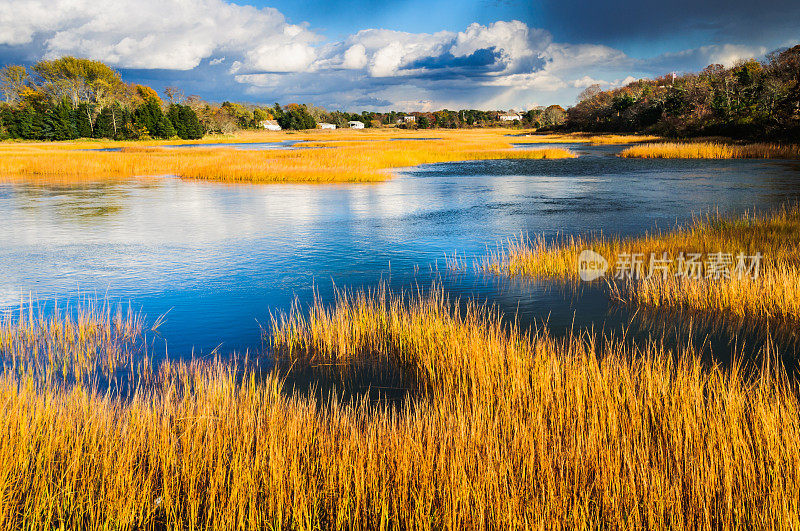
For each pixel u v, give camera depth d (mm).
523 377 5973
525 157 53656
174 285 11492
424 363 7012
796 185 26703
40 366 7328
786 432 4426
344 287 11219
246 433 4734
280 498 4020
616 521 3766
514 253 13438
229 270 12727
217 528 3828
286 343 8172
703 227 15688
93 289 11242
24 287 11398
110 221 19641
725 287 9383
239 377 6930
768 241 12984
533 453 4316
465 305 9875
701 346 7754
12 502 4039
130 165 41312
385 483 4164
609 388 5629
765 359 7238
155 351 7957
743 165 38156
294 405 5844
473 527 3771
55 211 22031
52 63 108812
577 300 10055
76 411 5492
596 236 15930
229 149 68438
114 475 4285
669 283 10617
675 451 4352
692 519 3750
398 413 5793
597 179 32719
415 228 18188
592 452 4379
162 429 4887
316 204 24172
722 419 4812
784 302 8742
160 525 3996
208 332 8742
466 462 4301
